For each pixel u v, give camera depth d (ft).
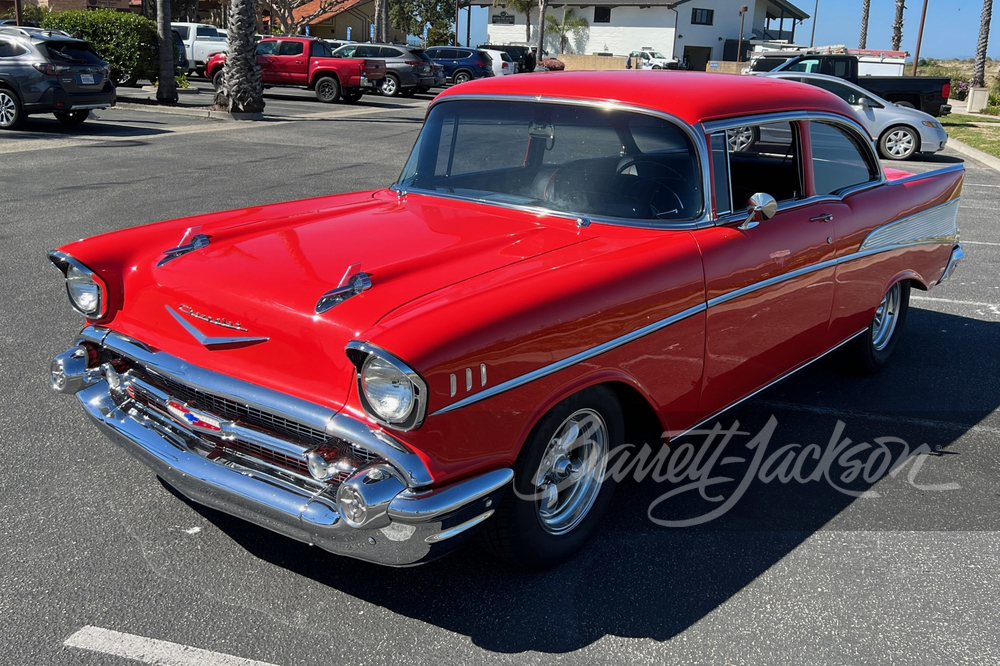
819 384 17.16
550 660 9.07
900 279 16.69
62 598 9.69
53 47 50.26
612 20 182.19
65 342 17.54
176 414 10.01
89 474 12.46
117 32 74.38
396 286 9.30
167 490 12.13
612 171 11.79
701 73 13.79
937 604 10.25
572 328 9.52
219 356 9.59
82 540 10.82
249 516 9.42
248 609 9.67
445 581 10.35
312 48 83.25
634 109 11.86
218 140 49.55
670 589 10.37
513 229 11.46
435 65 101.55
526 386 9.12
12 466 12.57
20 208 29.58
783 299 13.03
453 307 8.66
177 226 11.76
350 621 9.55
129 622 9.35
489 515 9.09
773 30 209.56
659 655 9.21
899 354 19.02
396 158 44.88
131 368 10.95
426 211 12.39
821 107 14.02
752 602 10.17
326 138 52.54
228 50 60.64
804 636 9.59
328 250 10.53
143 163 40.19
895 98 63.16
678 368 11.28
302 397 8.93
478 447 8.82
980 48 119.34
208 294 9.73
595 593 10.24
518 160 12.48
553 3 185.37
